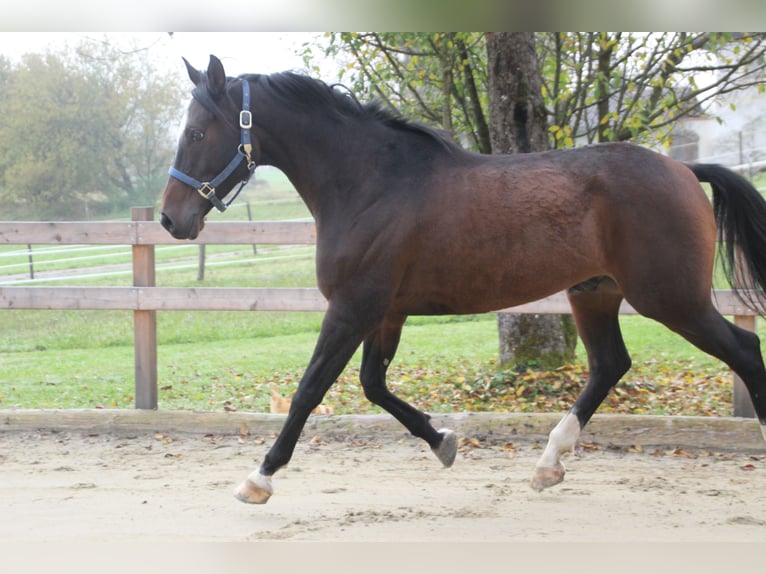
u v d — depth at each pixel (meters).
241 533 3.62
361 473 4.68
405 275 3.91
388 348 4.20
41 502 4.13
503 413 5.39
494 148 6.88
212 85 3.93
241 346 9.84
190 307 5.75
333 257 3.89
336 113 4.01
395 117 4.09
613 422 5.20
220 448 5.29
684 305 3.81
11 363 8.93
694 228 3.80
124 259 16.69
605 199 3.84
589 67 7.18
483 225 3.82
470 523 3.74
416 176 3.92
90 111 18.41
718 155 19.34
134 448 5.31
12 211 19.58
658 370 7.32
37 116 18.16
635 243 3.80
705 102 7.43
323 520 3.79
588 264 3.89
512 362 6.84
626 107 7.16
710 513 3.86
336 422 5.48
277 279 13.44
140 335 5.80
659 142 7.04
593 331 4.26
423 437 4.31
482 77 7.75
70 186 19.53
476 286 3.89
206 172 3.93
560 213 3.83
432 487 4.39
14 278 13.94
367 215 3.87
